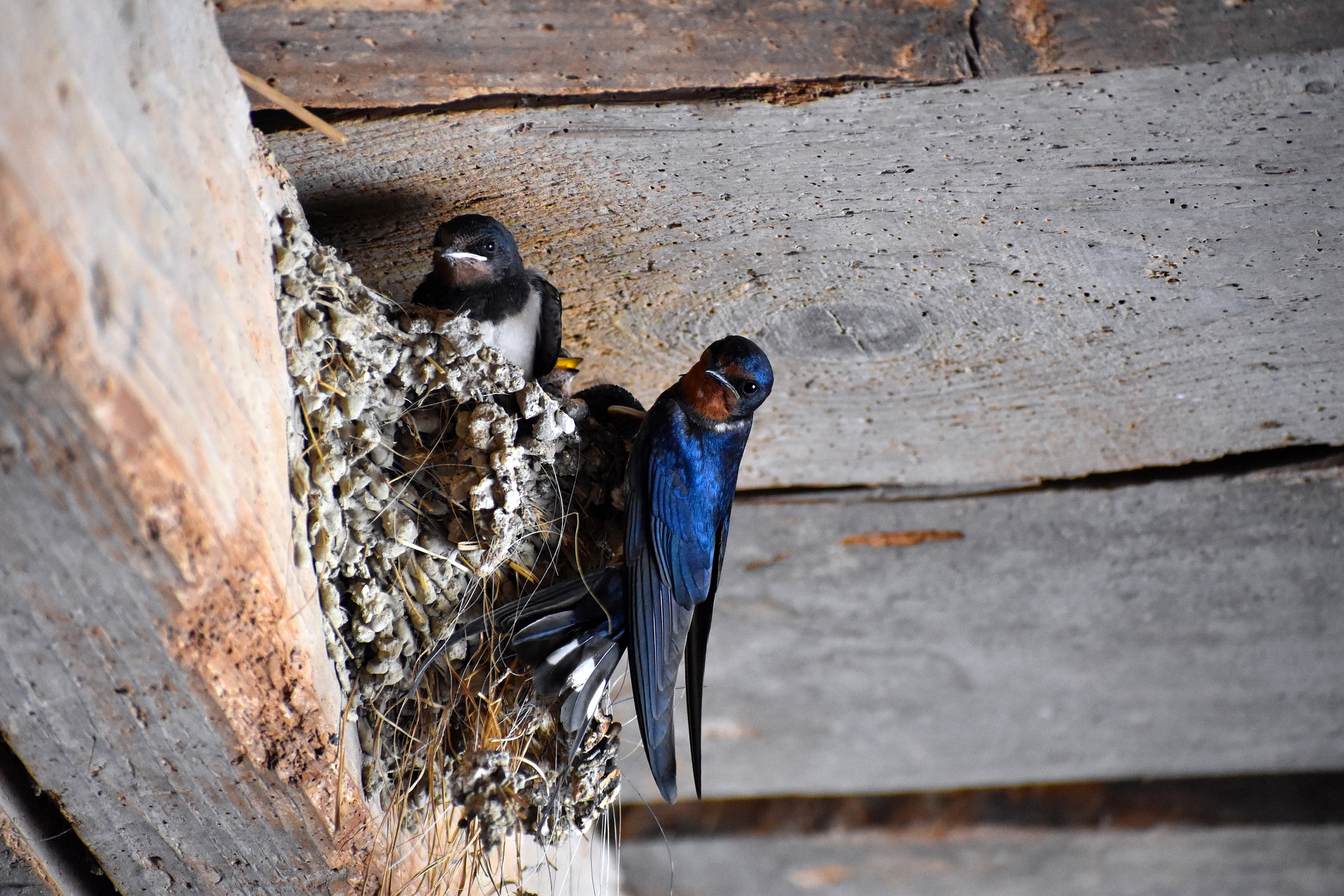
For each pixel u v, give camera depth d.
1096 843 11.42
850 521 8.70
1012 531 8.70
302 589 4.60
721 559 6.66
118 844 4.98
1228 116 5.39
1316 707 10.65
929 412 7.67
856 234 6.25
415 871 5.32
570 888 7.78
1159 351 7.02
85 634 4.01
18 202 3.07
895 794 11.84
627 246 6.37
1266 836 11.35
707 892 11.55
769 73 5.32
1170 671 10.30
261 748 4.53
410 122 5.44
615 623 5.89
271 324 4.59
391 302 5.51
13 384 3.21
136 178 3.59
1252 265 6.31
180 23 4.05
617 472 6.38
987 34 5.22
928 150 5.66
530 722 5.48
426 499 5.48
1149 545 8.73
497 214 6.11
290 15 5.09
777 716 10.91
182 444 3.66
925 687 10.55
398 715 5.28
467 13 5.17
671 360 7.37
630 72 5.32
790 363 7.29
